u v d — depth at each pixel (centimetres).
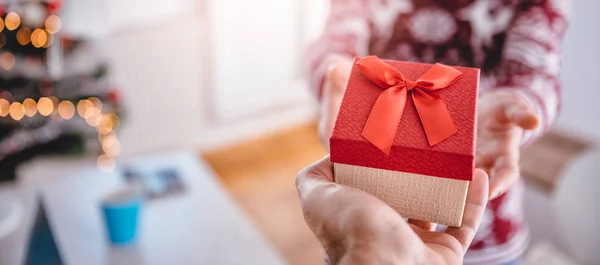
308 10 256
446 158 59
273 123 281
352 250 52
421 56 94
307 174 62
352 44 96
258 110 273
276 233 209
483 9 87
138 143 256
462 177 59
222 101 261
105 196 116
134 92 244
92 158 215
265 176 247
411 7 93
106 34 211
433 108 61
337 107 76
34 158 206
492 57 89
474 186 64
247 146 270
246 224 122
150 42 237
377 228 53
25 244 115
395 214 54
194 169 145
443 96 62
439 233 59
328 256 54
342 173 63
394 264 52
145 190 130
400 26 95
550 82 82
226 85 258
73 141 206
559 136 159
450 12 90
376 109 61
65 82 196
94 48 218
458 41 91
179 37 242
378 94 63
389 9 95
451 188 61
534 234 164
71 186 136
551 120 79
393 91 62
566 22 87
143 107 249
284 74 271
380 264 52
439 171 60
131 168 143
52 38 183
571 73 156
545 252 157
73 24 186
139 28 232
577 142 156
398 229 53
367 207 53
